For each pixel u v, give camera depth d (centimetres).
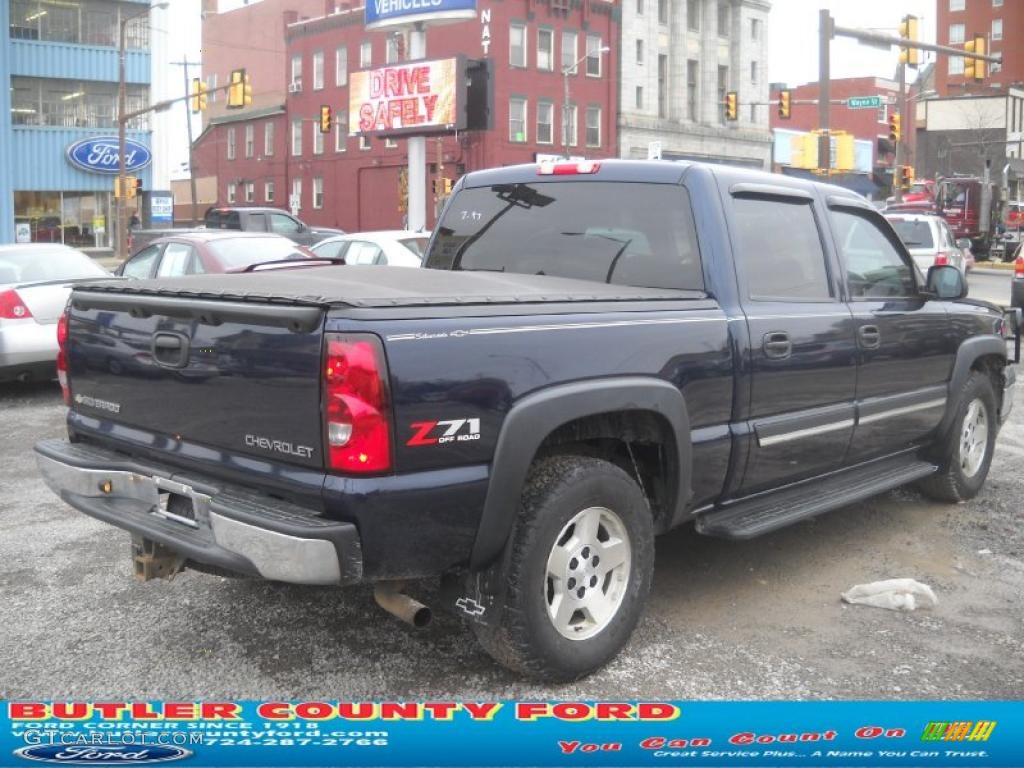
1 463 707
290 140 5616
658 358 373
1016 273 1290
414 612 330
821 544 531
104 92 4078
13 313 917
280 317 305
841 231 495
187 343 340
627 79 5059
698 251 415
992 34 7981
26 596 446
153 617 423
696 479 398
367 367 295
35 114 3941
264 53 6438
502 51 4553
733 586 466
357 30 5056
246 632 408
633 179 439
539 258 461
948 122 6334
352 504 297
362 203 5169
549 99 4750
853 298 490
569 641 353
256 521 304
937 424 561
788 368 433
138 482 364
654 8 5206
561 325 344
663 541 534
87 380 393
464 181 506
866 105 3228
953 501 602
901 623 423
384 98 3469
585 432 364
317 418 301
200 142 6450
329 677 367
